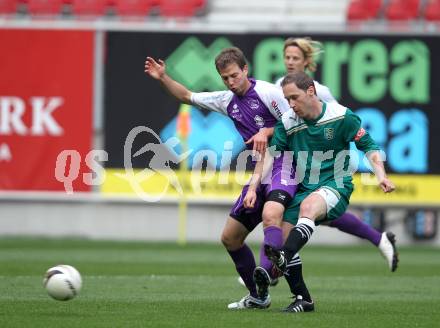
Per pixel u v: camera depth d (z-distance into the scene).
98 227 69.88
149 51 68.38
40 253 57.59
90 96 68.88
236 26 67.69
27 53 69.00
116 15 77.38
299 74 28.97
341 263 54.25
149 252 59.75
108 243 66.44
